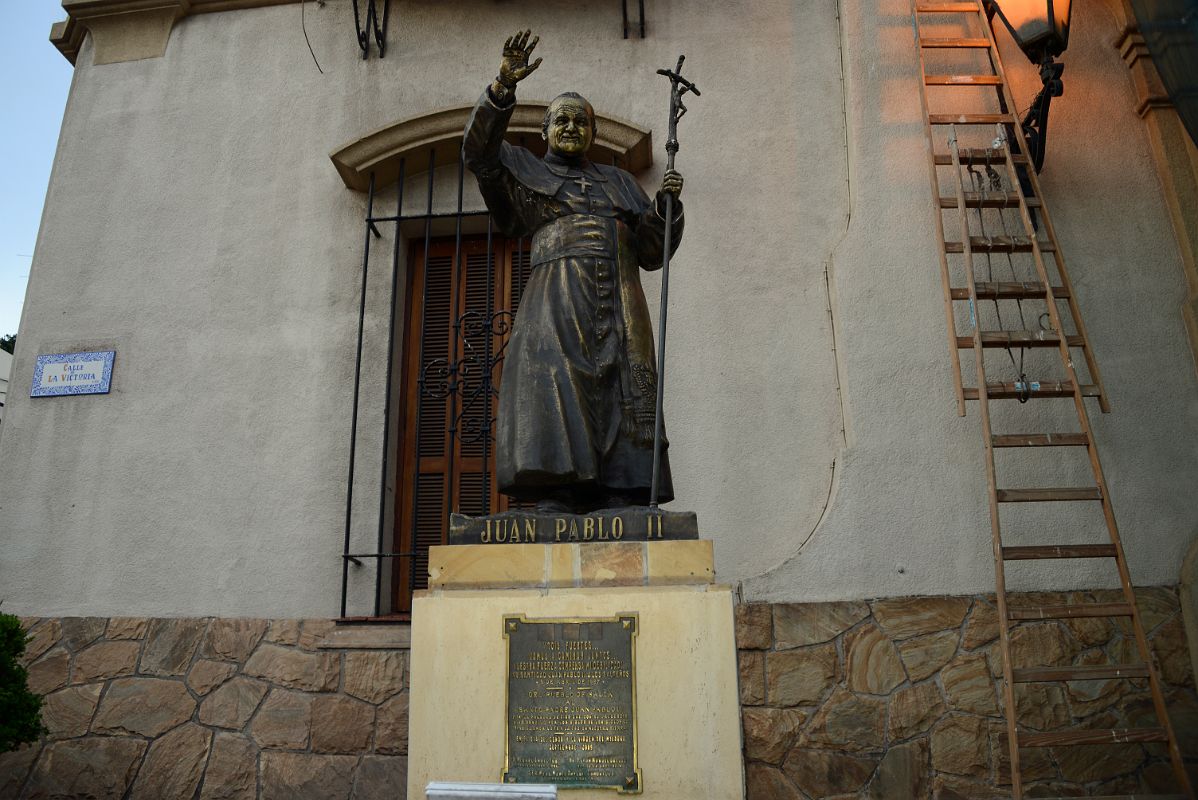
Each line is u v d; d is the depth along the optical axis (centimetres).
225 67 644
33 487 567
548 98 603
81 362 588
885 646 471
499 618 319
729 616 313
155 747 501
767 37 607
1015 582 482
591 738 307
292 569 536
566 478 341
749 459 527
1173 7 480
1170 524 495
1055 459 504
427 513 561
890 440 504
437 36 630
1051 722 457
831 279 539
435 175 600
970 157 526
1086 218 555
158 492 559
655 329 554
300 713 498
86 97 650
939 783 449
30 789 498
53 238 618
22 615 541
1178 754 396
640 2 615
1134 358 527
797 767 455
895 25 579
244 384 573
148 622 530
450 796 237
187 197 617
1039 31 530
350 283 586
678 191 375
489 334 544
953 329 484
